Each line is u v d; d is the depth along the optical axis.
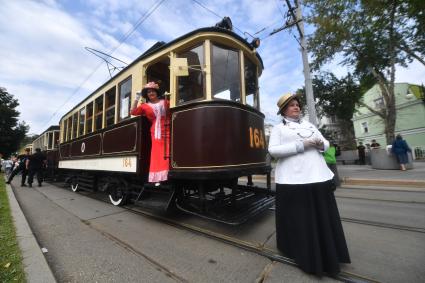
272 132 2.65
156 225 3.96
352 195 5.84
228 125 3.49
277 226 2.64
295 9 8.80
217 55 3.83
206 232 3.52
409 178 7.44
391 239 3.06
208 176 3.26
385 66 14.96
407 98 21.97
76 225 4.00
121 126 5.08
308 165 2.37
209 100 3.48
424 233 3.21
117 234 3.53
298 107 2.64
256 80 4.75
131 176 4.89
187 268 2.48
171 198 3.85
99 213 4.81
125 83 5.24
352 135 29.27
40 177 9.98
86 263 2.62
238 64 4.12
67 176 9.07
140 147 4.36
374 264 2.44
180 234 3.51
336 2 11.84
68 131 8.82
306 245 2.29
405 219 3.81
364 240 3.06
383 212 4.25
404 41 12.95
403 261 2.48
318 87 20.11
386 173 9.22
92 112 6.81
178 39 4.00
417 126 21.25
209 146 3.35
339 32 12.92
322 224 2.30
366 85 17.91
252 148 3.92
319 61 14.24
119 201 5.43
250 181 4.61
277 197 2.64
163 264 2.58
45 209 5.27
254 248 2.90
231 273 2.36
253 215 3.41
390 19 12.40
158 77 4.93
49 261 2.68
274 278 2.25
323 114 21.17
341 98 19.55
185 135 3.56
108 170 5.43
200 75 3.72
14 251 2.78
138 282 2.24
